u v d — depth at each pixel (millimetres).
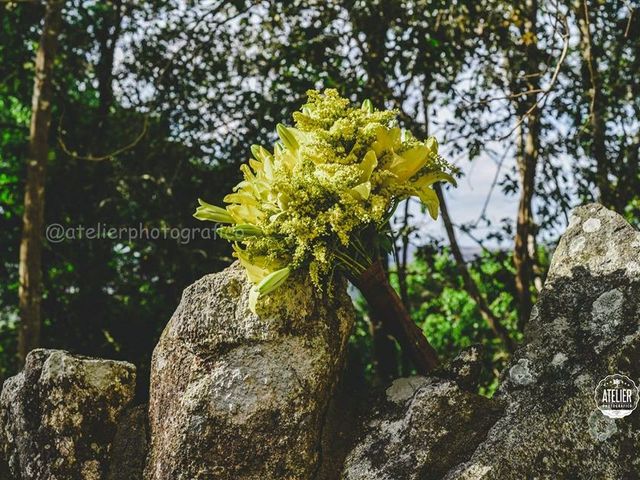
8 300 8789
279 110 6574
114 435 2287
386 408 2232
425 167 2209
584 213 2340
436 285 8961
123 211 7891
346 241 2037
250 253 2092
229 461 2072
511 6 5633
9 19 7844
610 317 2107
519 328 6465
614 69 6375
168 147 7457
